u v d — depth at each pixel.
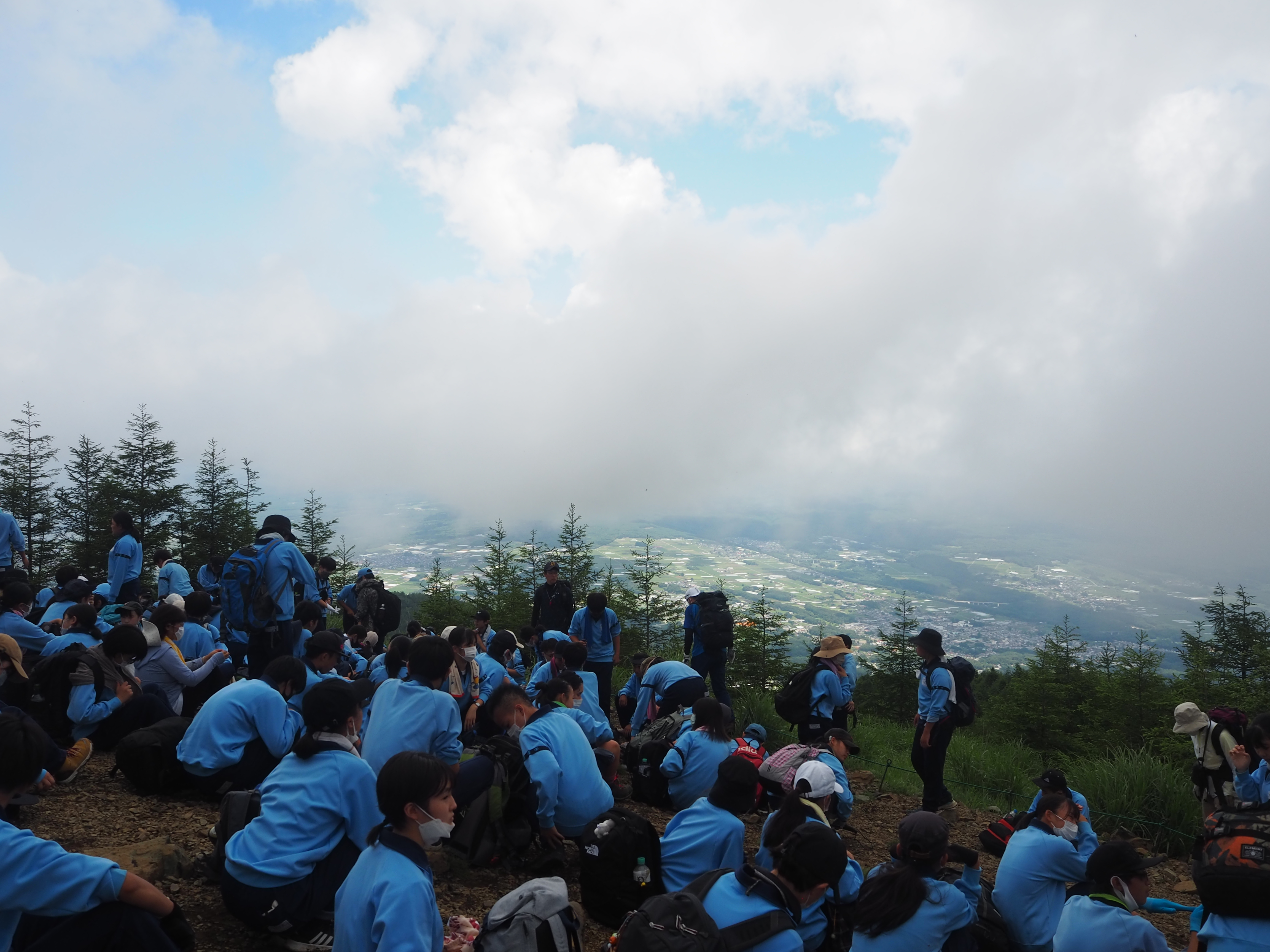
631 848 4.31
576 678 6.18
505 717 5.21
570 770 4.95
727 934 2.93
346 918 2.56
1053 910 4.28
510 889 4.70
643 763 6.44
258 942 3.58
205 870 4.14
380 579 11.07
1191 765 8.99
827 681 7.29
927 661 7.53
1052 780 4.77
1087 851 4.55
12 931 2.45
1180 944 5.66
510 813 5.00
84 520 30.42
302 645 7.79
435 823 2.61
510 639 8.28
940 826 3.64
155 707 6.00
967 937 3.86
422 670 4.79
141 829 4.65
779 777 5.55
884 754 11.23
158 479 31.42
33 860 2.41
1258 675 30.30
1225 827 3.20
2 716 2.52
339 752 3.63
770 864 4.32
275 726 4.85
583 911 4.45
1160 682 30.78
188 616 7.64
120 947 2.54
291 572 7.55
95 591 9.51
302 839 3.44
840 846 3.10
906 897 3.50
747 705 11.11
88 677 5.77
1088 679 31.73
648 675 7.89
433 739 4.70
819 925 3.92
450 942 3.04
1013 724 30.66
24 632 6.73
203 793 5.19
